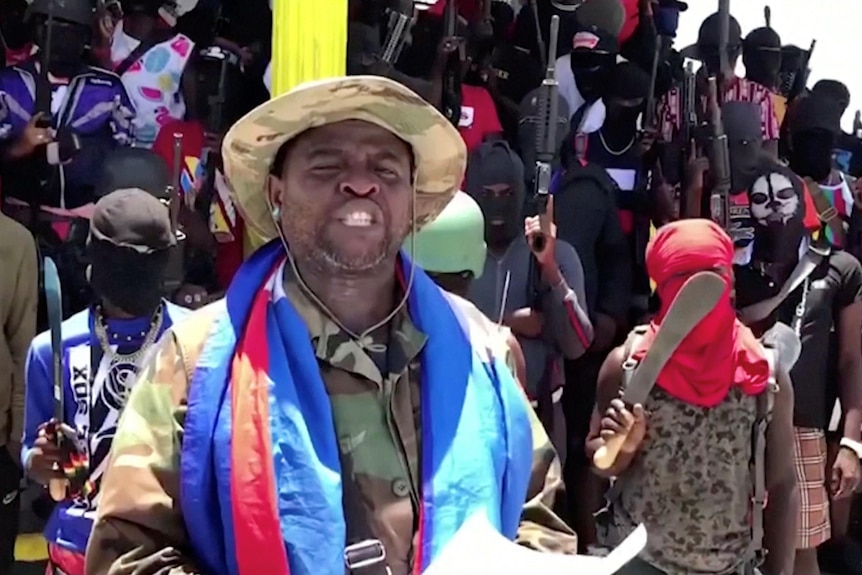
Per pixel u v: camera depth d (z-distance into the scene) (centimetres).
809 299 425
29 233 393
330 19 261
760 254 471
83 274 437
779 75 635
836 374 431
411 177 185
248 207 194
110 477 165
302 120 174
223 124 476
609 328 453
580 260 434
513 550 155
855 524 514
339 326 177
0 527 386
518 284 397
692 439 280
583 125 505
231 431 164
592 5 522
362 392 175
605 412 299
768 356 285
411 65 512
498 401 183
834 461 441
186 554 165
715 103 480
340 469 168
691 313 274
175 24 508
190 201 454
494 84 532
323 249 173
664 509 281
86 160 446
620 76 500
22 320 387
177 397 169
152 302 268
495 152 405
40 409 267
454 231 309
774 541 290
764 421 282
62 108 446
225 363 170
